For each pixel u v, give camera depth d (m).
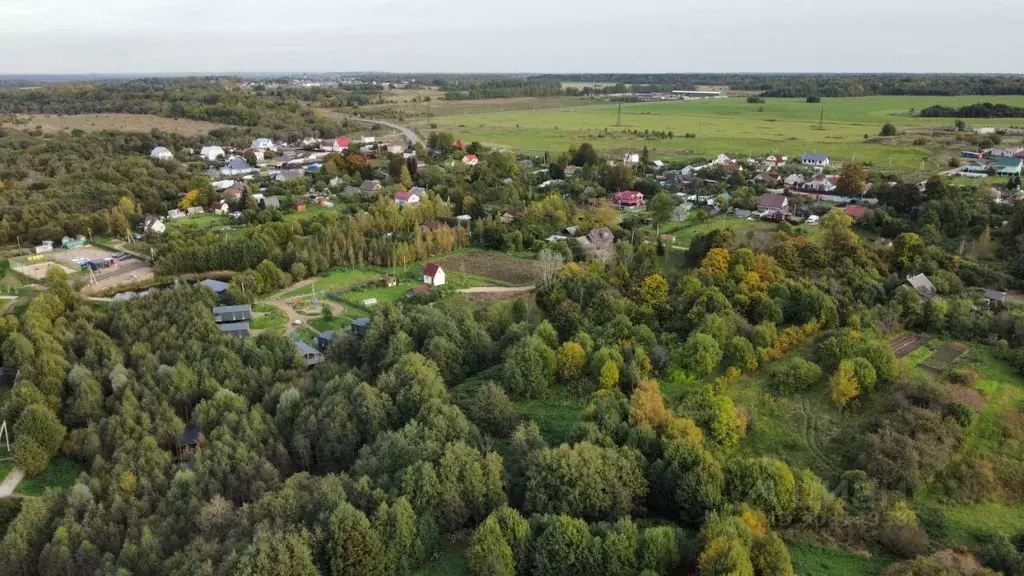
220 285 142.62
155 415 91.56
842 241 133.62
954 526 68.56
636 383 90.44
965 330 102.50
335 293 143.38
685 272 130.25
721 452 77.75
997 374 91.88
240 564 58.78
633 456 72.12
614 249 147.50
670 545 60.81
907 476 72.38
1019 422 81.88
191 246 158.00
